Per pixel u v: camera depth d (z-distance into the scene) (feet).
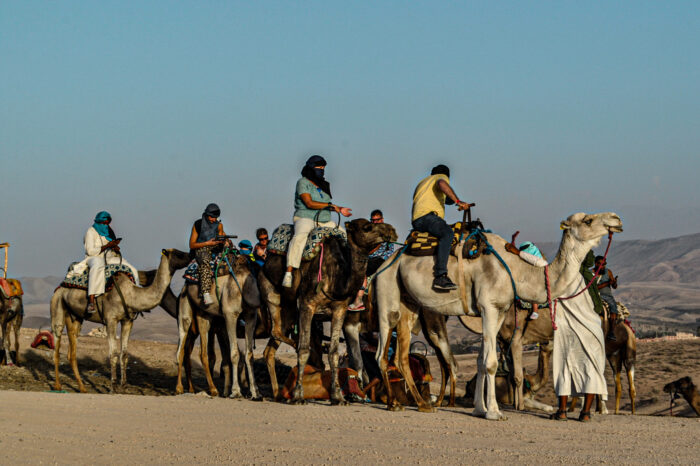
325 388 40.68
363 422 32.30
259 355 76.74
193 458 24.93
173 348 79.71
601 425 33.14
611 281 44.88
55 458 24.81
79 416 32.09
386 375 37.47
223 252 44.88
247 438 28.14
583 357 34.81
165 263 47.29
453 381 41.55
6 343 63.36
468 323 41.70
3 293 62.90
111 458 24.91
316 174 40.32
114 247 49.55
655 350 82.84
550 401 61.31
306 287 38.91
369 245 36.99
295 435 28.86
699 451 26.99
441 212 37.22
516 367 41.29
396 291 37.70
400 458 24.98
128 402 36.17
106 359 69.82
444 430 30.68
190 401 37.47
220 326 49.85
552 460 24.95
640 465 24.36
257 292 43.78
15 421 30.58
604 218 33.63
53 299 50.39
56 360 50.88
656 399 59.41
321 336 47.60
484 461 24.63
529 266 34.76
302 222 39.93
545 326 41.88
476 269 35.37
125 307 48.03
